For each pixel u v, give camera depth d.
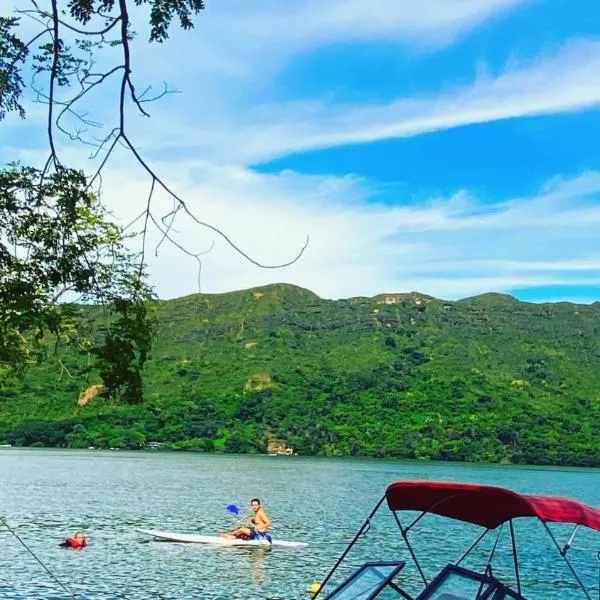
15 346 13.94
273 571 31.42
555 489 99.94
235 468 133.00
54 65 10.45
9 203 12.15
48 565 31.34
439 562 35.53
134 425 196.62
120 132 10.73
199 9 11.27
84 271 12.46
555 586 30.88
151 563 32.66
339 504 68.31
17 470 106.44
